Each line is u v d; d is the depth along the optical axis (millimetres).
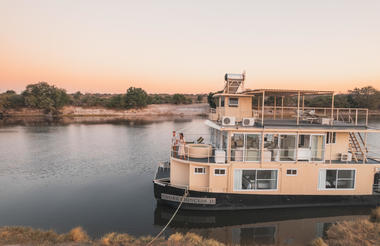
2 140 56500
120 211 21250
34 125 85438
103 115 129250
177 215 19953
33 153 44031
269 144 21781
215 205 20062
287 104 68938
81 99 147875
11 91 164625
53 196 24875
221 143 22016
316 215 19906
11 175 31797
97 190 26609
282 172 20172
